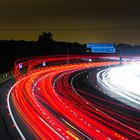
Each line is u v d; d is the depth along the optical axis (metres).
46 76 92.38
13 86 69.81
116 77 85.88
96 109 47.34
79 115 42.69
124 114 44.47
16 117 40.62
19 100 52.75
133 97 58.31
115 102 53.44
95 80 84.50
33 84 73.69
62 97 56.94
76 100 54.31
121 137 32.69
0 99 53.53
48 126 36.31
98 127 36.56
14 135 32.84
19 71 104.56
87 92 63.56
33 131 34.22
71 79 86.12
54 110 45.41
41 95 58.38
